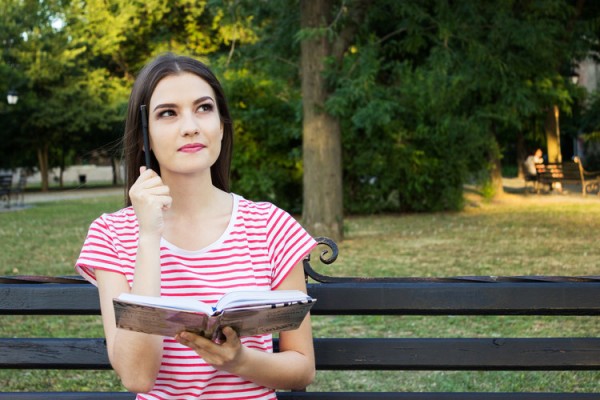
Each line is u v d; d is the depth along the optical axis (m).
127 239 2.14
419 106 16.80
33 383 4.80
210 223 2.18
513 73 13.08
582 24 15.45
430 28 12.91
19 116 36.09
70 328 6.38
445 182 18.45
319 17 12.39
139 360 1.94
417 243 12.30
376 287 2.50
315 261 10.41
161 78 2.13
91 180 55.84
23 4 34.97
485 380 4.82
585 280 2.54
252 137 17.47
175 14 32.06
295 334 2.18
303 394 2.46
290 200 18.39
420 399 2.47
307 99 12.88
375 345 2.51
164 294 2.07
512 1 12.78
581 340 2.50
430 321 6.39
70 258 11.19
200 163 2.12
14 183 49.97
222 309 1.77
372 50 12.45
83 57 36.56
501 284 2.51
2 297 2.50
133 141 2.19
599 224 14.61
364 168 17.94
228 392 2.06
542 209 18.62
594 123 29.50
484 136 18.23
